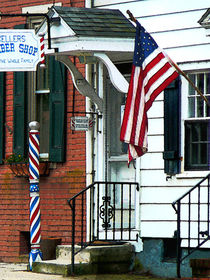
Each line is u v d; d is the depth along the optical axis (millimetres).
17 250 42188
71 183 40156
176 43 36875
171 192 36469
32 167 36719
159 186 36812
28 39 36219
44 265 35562
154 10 37625
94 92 38375
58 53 36094
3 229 42812
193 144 36344
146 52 32906
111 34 35500
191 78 36688
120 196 39188
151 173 37125
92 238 37656
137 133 32344
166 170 36406
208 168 35906
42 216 41094
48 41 35906
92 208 38875
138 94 32469
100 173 39000
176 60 36812
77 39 35250
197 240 35500
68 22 35375
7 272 36000
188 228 34844
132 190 38531
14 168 41688
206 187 35406
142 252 37094
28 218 41812
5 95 43000
